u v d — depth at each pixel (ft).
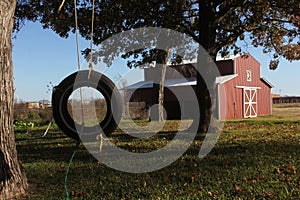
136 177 20.03
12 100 17.37
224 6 43.19
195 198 16.02
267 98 105.70
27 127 63.52
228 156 25.13
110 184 18.71
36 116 73.10
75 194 17.25
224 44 44.62
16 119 70.08
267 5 38.86
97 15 42.83
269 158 23.82
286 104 170.50
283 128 48.83
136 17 43.86
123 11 43.14
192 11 47.80
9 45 16.96
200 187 17.65
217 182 18.39
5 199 16.51
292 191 16.51
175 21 45.24
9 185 16.90
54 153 29.99
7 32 16.74
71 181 19.58
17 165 17.56
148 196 16.51
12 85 17.33
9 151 17.17
